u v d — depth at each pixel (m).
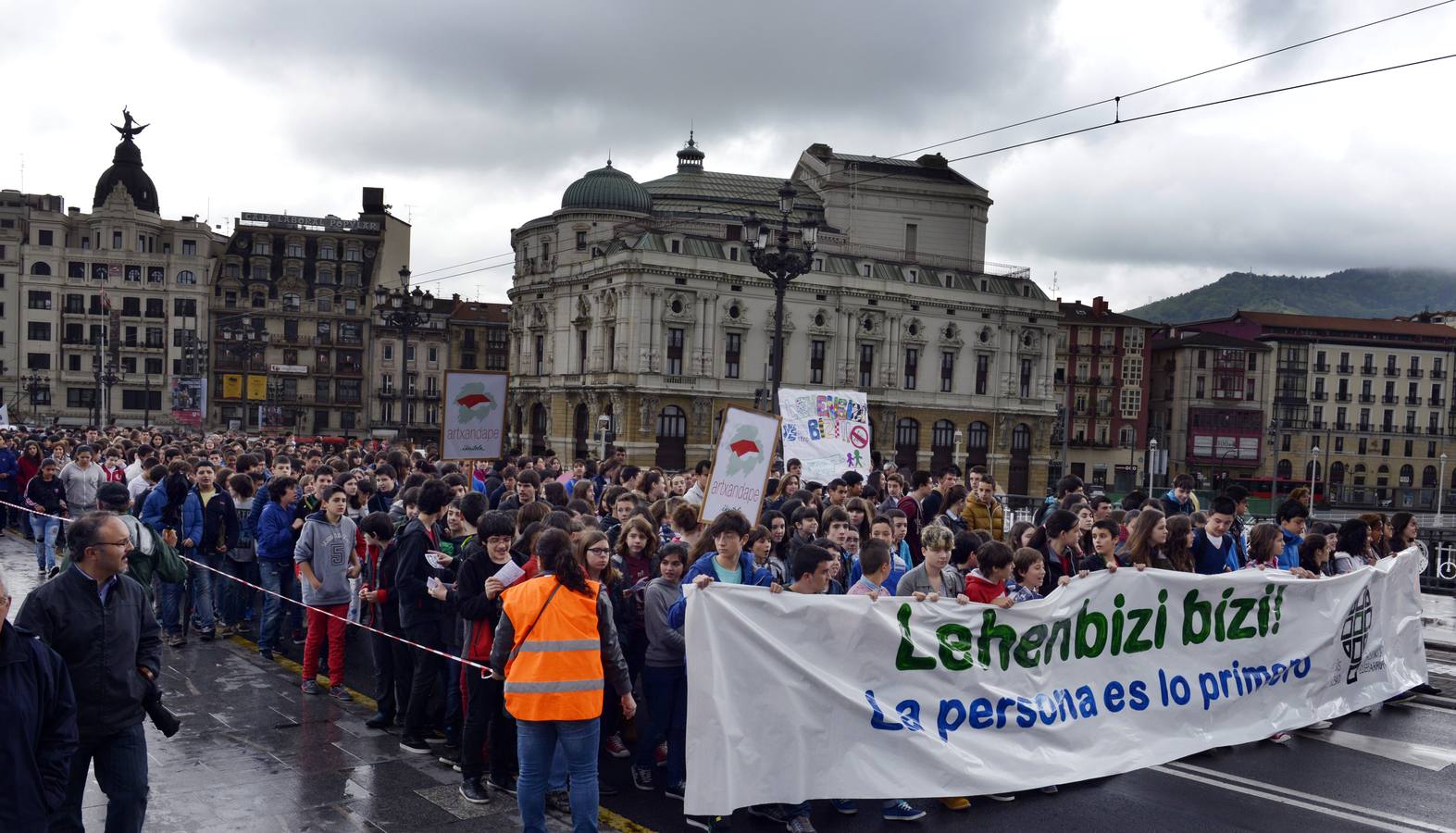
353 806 8.28
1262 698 11.09
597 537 8.48
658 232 76.69
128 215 106.12
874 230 89.75
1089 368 107.69
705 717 7.68
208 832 7.67
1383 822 8.91
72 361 105.38
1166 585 10.36
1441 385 116.00
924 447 86.00
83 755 6.51
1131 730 9.98
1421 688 13.41
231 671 12.56
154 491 14.69
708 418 77.94
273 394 104.81
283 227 112.50
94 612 6.46
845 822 8.52
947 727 8.86
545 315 87.00
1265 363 110.75
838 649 8.38
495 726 8.77
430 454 36.50
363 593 10.60
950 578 9.80
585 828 7.22
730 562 9.00
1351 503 109.38
